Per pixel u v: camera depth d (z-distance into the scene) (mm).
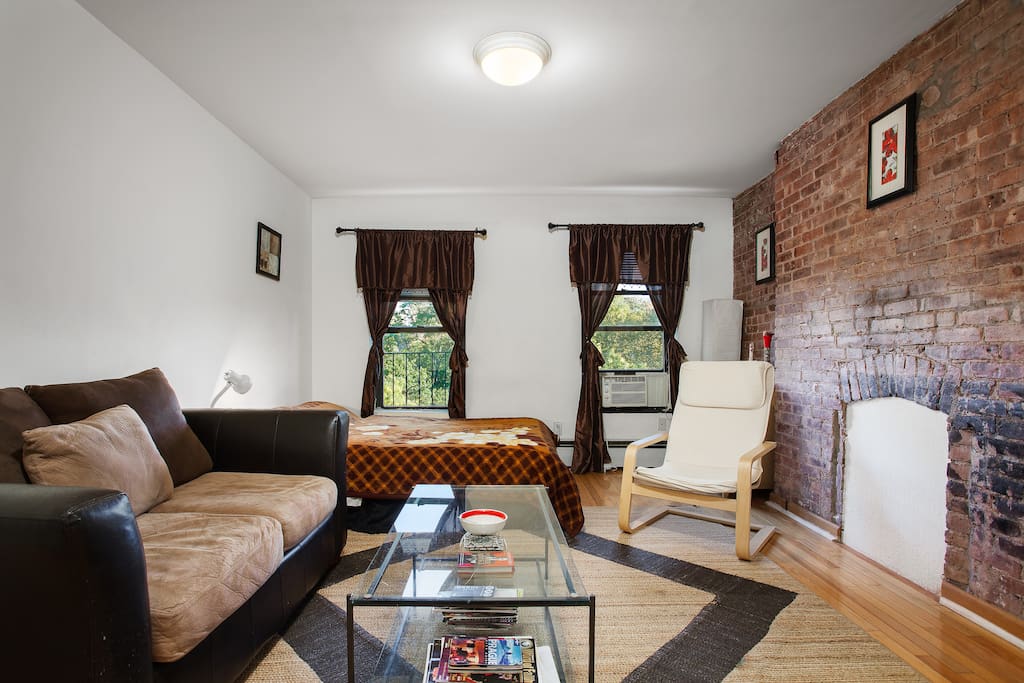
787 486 3250
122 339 2312
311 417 2316
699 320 4613
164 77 2576
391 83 2645
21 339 1836
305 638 1780
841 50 2348
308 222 4516
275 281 3854
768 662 1656
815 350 2973
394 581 1460
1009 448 1798
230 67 2500
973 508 1933
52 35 1939
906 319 2283
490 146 3467
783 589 2180
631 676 1581
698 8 2041
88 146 2117
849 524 2674
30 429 1530
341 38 2252
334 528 2250
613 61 2436
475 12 2068
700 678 1573
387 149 3521
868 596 2123
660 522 3070
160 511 1725
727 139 3354
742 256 4438
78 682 984
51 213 1950
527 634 1674
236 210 3279
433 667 1305
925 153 2184
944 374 2072
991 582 1860
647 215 4633
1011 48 1797
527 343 4598
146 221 2457
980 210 1917
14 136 1803
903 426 2334
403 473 2881
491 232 4617
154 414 2002
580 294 4500
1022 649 1730
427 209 4629
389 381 4629
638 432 4562
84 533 967
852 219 2660
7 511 978
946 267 2070
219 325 3092
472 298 4594
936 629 1864
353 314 4602
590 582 2242
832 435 2801
